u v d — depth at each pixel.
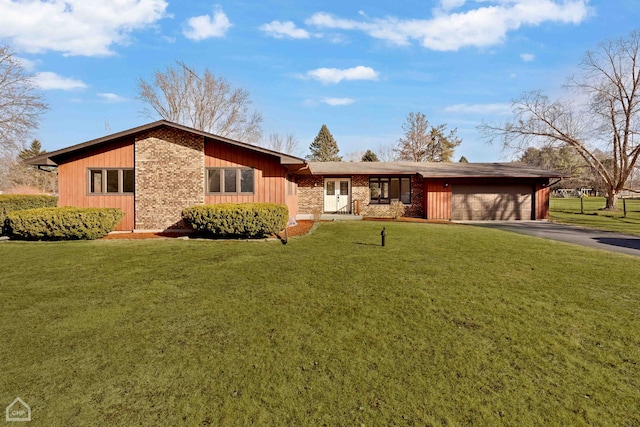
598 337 3.77
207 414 2.51
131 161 12.76
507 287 5.49
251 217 10.20
